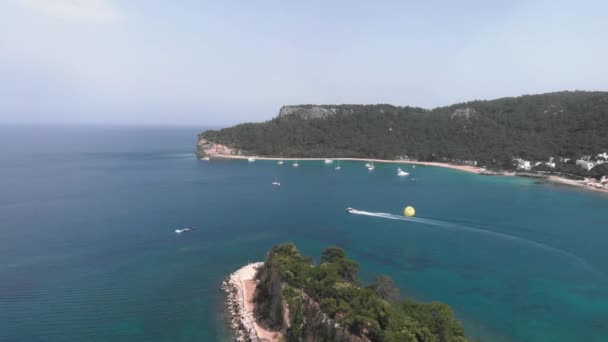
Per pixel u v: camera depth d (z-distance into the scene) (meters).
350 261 91.69
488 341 79.25
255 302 90.56
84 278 104.31
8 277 104.19
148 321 84.31
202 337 79.00
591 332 82.44
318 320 71.00
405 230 149.88
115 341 77.44
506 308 92.06
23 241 132.38
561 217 168.50
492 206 189.00
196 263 115.44
